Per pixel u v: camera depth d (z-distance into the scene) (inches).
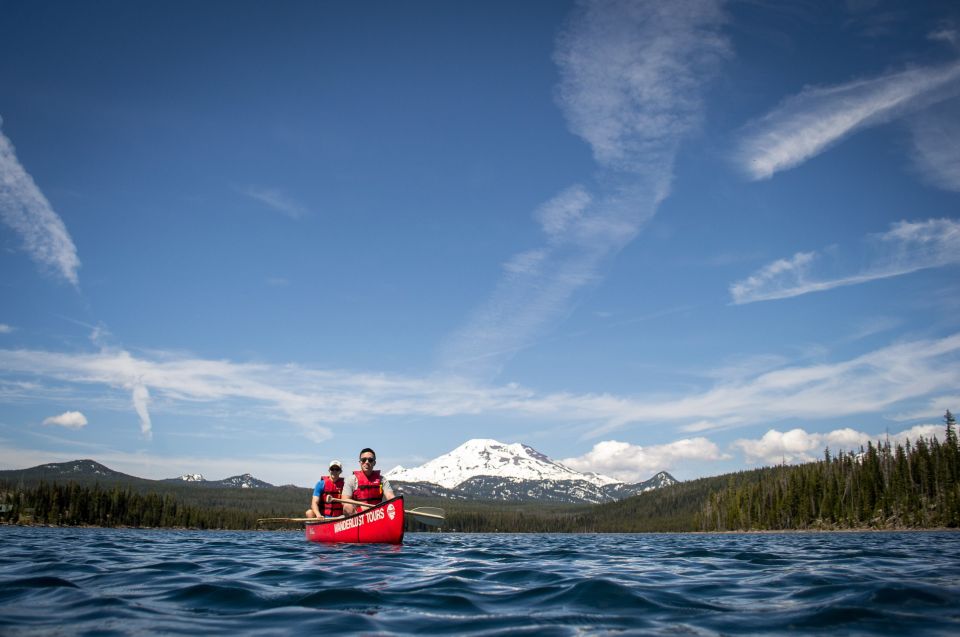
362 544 740.0
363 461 776.9
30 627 251.0
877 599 302.8
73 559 596.4
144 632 242.4
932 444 4463.6
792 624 256.4
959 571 482.6
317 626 257.6
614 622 267.6
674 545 1273.4
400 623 265.1
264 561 569.9
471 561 587.2
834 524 4387.3
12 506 4576.8
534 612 292.7
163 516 5260.8
